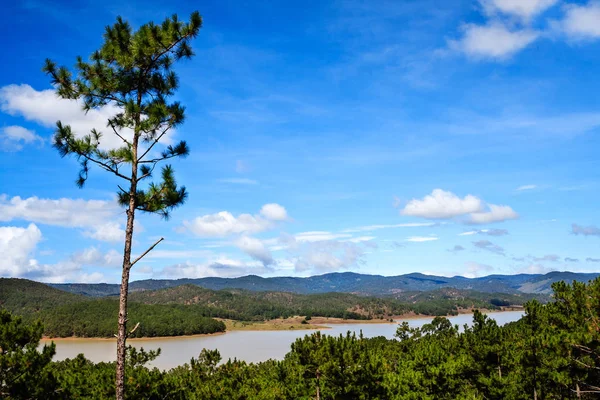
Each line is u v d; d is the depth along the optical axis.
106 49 16.53
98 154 16.12
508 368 31.91
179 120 17.09
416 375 32.22
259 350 140.25
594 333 22.05
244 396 28.25
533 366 28.06
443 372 31.19
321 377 29.08
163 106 16.55
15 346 18.28
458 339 39.50
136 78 17.31
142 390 22.12
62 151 15.96
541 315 34.59
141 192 17.05
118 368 15.83
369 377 28.06
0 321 18.55
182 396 24.08
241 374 37.28
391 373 32.72
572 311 28.66
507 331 40.31
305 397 29.89
